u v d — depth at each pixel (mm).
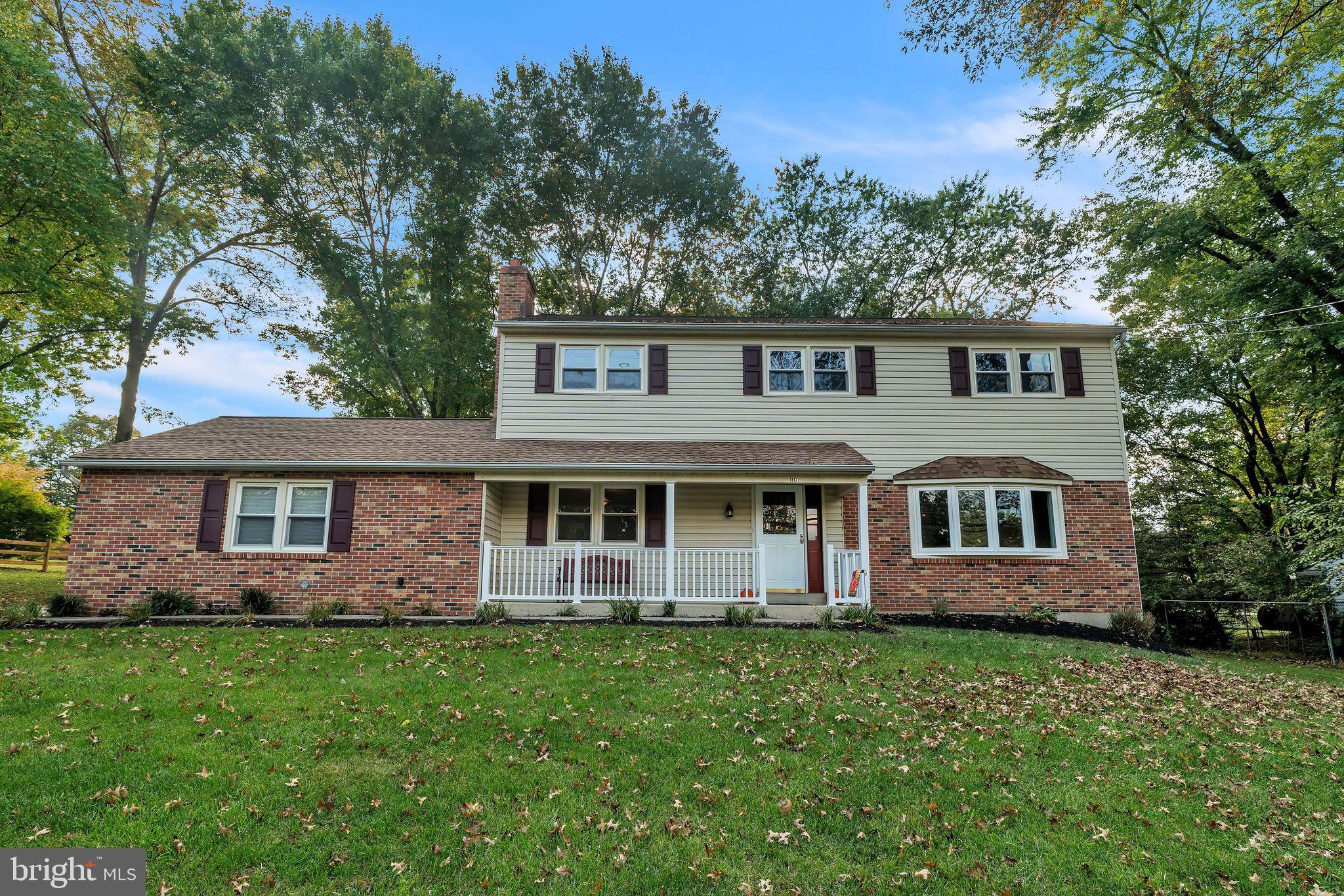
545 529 14664
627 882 4258
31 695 6969
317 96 22734
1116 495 14711
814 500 14938
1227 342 15719
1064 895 4277
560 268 28500
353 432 15023
